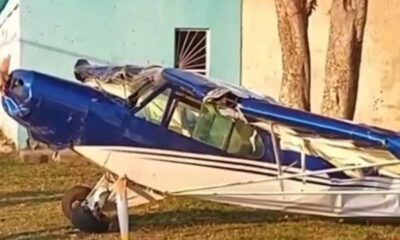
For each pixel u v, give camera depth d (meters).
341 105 49.31
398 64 69.81
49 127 33.69
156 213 41.12
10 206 43.09
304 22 50.81
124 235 33.50
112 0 65.00
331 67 49.78
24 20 63.56
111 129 34.12
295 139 33.56
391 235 36.06
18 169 55.75
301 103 50.53
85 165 57.25
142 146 34.44
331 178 35.06
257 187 35.28
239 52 67.81
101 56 65.00
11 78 33.62
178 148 34.72
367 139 29.81
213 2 67.06
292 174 34.91
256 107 31.16
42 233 36.66
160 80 33.81
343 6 49.25
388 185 34.97
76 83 35.12
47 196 46.03
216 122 34.62
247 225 38.50
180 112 34.47
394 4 69.56
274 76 67.94
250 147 35.00
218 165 35.03
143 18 65.69
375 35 69.62
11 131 68.19
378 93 69.88
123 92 35.12
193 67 67.31
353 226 37.56
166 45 66.25
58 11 64.06
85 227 36.25
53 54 64.12
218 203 39.84
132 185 35.00
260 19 67.62
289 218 39.47
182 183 35.06
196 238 35.94
